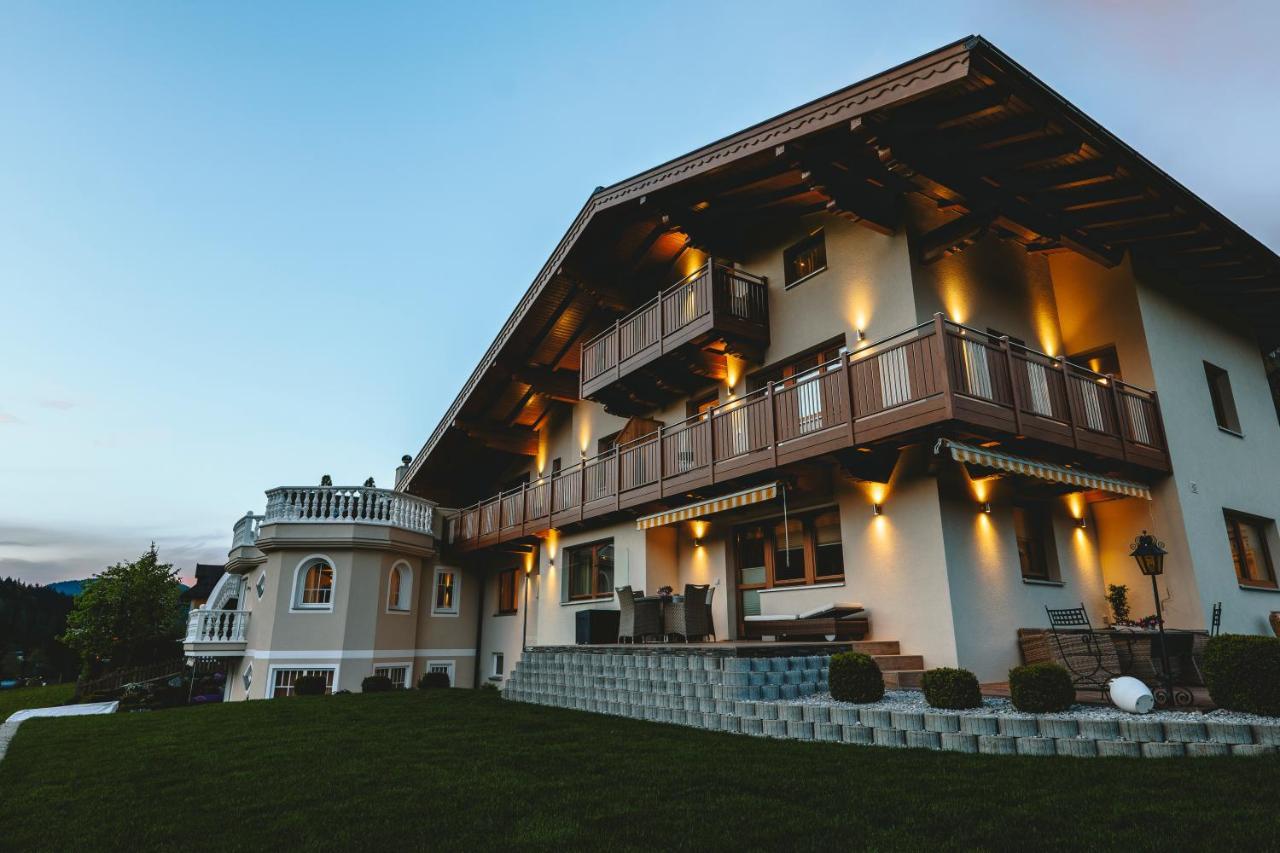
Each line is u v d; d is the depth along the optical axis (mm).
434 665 23516
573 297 19734
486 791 6492
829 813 5398
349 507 21609
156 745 9758
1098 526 14430
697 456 14672
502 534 22141
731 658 9867
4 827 5887
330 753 8688
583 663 13414
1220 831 4531
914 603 11805
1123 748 6703
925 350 10570
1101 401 12758
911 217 13391
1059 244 13555
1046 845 4520
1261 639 7363
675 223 15773
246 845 5188
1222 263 15328
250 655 21188
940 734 7582
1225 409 16047
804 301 15031
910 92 10328
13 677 65000
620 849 4781
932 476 11875
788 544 14656
